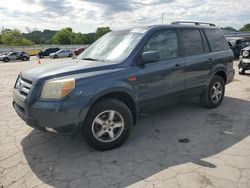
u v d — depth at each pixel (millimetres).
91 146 3748
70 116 3381
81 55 4867
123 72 3854
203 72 5215
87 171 3314
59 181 3123
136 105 4074
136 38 4277
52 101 3328
